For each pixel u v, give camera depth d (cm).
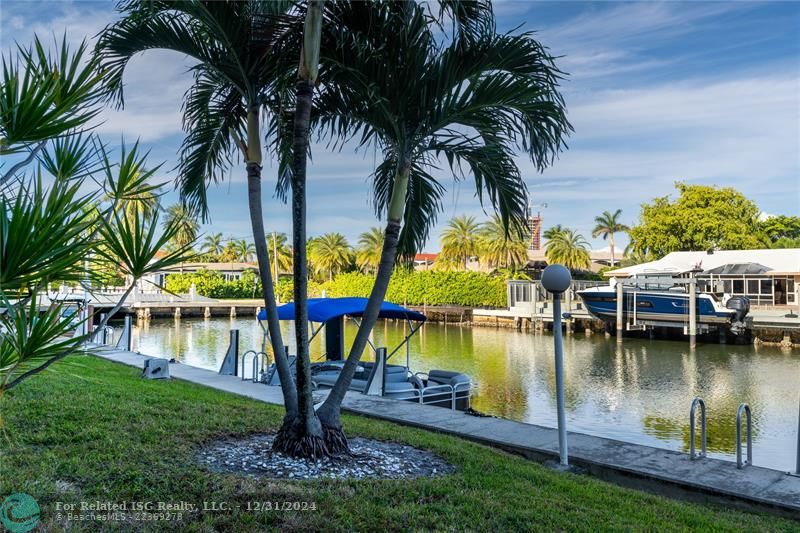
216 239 10212
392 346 3253
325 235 7925
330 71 625
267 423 725
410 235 785
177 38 591
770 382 2097
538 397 1800
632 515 500
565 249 6794
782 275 3922
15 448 506
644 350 3078
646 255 6725
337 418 609
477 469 598
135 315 5394
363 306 1327
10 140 210
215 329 4334
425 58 605
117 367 1411
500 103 604
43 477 437
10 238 185
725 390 1938
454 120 629
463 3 588
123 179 244
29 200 202
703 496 607
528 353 2947
